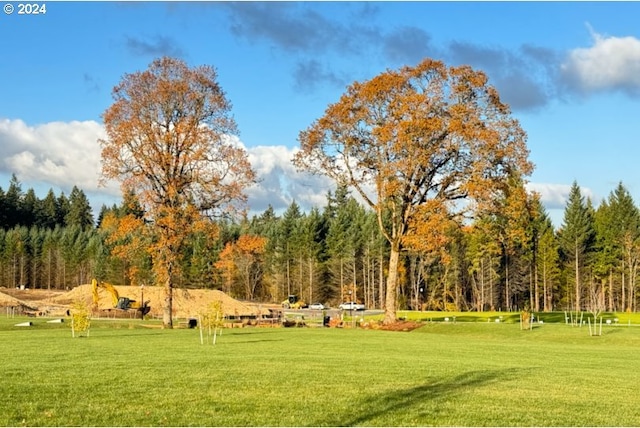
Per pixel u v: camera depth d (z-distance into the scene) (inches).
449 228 1940.2
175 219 1811.0
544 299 3976.4
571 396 669.3
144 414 534.9
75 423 500.7
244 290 4985.2
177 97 1814.7
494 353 1157.1
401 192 1936.5
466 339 1582.2
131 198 1813.5
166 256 1847.9
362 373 799.7
